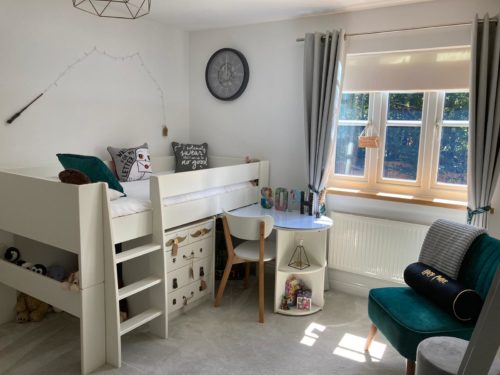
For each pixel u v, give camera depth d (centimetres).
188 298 286
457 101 286
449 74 276
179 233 271
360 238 313
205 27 373
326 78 305
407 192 310
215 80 379
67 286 212
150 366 223
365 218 309
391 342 208
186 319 278
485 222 261
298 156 345
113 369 220
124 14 327
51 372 216
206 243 297
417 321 199
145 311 248
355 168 330
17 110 270
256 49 355
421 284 223
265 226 272
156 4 302
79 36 300
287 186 354
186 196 275
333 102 302
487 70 249
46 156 289
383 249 304
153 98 365
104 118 326
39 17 274
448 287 205
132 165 324
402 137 308
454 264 216
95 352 219
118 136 339
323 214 324
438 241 233
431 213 291
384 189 318
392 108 310
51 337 250
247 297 315
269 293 323
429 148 298
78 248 205
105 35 318
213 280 307
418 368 169
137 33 343
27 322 267
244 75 361
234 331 263
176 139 394
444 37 273
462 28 266
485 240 215
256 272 362
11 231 238
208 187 290
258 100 359
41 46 278
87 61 308
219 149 389
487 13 244
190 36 392
